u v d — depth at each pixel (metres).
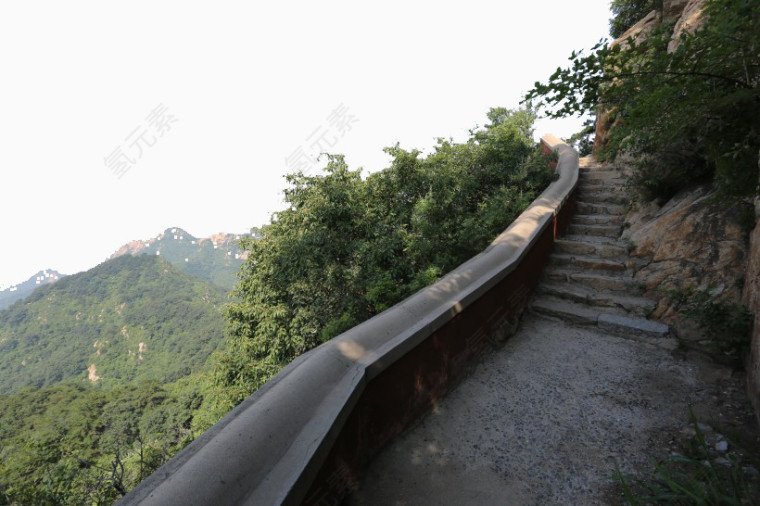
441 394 3.09
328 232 8.02
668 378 3.29
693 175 4.96
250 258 12.83
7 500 7.99
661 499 1.98
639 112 1.84
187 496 1.12
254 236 13.57
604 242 5.72
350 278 7.62
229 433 1.42
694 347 3.62
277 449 1.46
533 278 5.07
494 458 2.48
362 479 2.25
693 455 2.36
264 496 1.24
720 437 2.49
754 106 1.83
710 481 2.00
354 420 2.14
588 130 13.12
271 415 1.57
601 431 2.71
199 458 1.27
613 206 6.93
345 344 2.25
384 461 2.40
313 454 1.46
